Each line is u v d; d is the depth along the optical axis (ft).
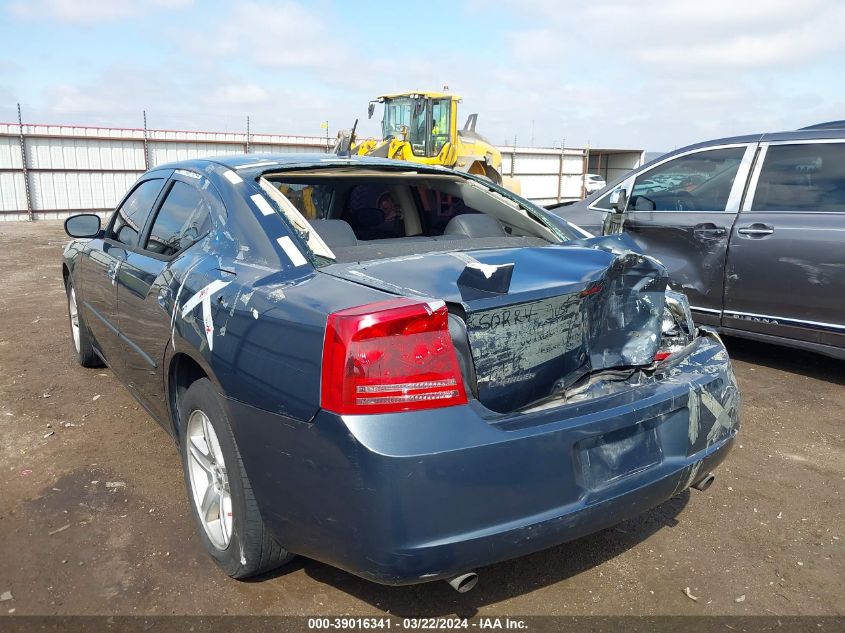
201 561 8.32
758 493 10.27
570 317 7.18
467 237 10.05
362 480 5.80
